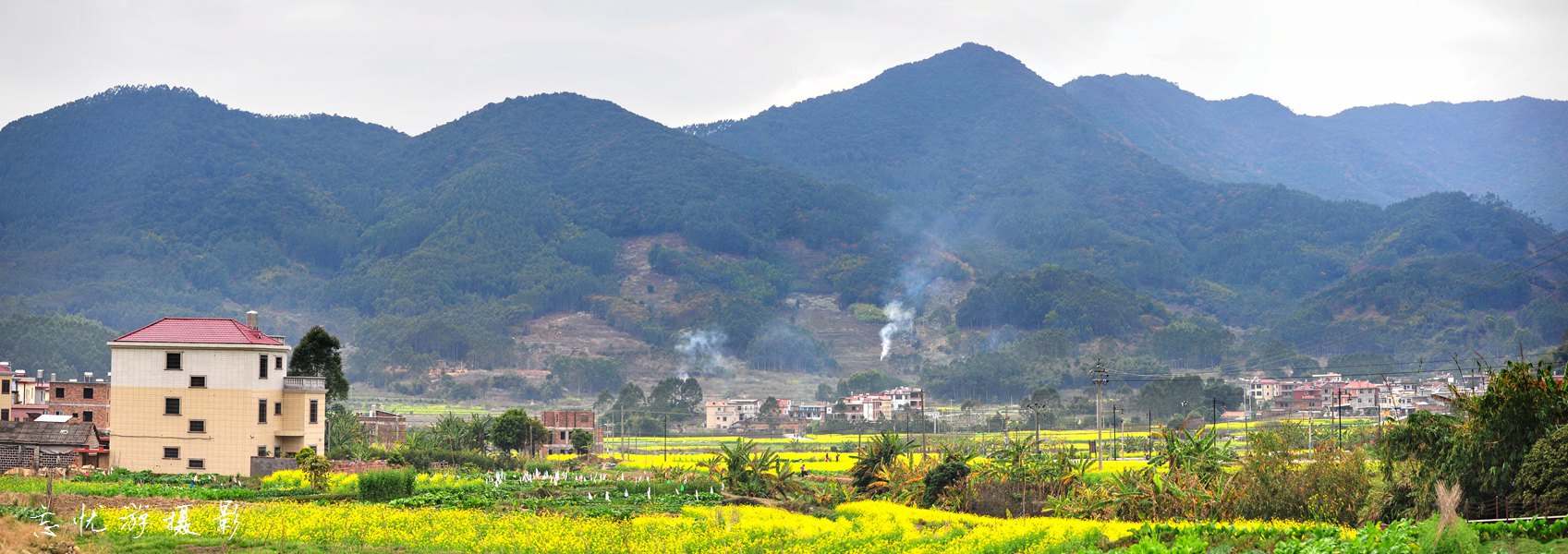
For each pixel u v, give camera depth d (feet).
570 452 497.46
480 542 160.45
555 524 175.11
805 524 194.29
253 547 151.53
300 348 344.28
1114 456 424.05
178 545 150.41
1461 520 122.21
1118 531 174.19
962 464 265.54
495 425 427.33
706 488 275.18
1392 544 123.24
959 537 178.50
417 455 336.70
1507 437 166.91
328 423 383.65
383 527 169.27
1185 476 221.87
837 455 442.91
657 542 164.14
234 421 281.54
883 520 206.49
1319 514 207.00
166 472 280.10
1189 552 134.82
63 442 281.95
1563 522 126.21
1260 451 218.38
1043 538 169.48
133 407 282.15
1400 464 192.24
